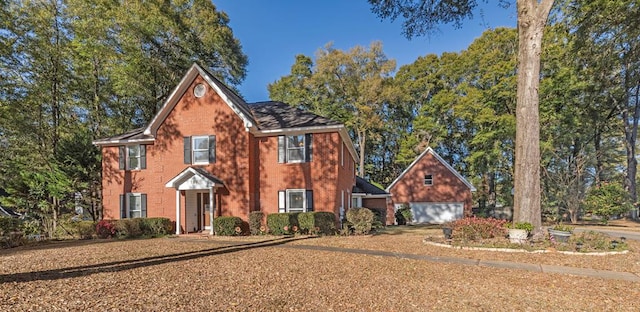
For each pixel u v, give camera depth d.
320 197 16.67
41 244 13.94
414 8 13.71
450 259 9.22
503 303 5.44
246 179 16.72
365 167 43.84
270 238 14.30
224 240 13.76
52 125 22.59
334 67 35.56
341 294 5.79
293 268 7.93
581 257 9.55
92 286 6.23
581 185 25.84
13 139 21.17
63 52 21.14
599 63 22.77
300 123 17.58
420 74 39.91
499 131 27.48
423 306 5.22
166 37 25.09
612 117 29.41
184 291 5.91
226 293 5.81
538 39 11.98
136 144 18.61
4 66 19.08
